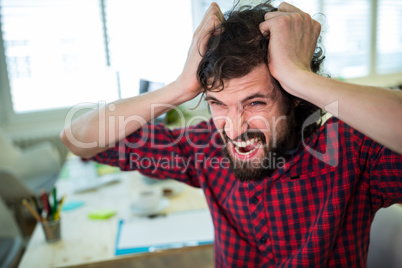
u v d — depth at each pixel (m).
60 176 1.89
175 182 1.68
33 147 3.25
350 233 0.85
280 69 0.70
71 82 3.44
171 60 3.53
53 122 3.48
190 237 1.16
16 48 3.27
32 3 3.23
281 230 0.88
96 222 1.32
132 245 1.14
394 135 0.58
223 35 0.76
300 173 0.86
